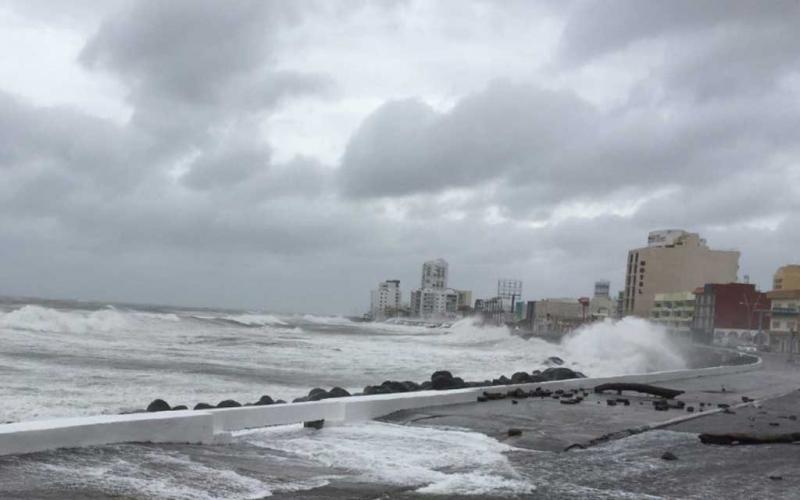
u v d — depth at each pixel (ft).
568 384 59.57
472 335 341.00
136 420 26.37
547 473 25.68
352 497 20.74
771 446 33.53
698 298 363.97
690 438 35.32
